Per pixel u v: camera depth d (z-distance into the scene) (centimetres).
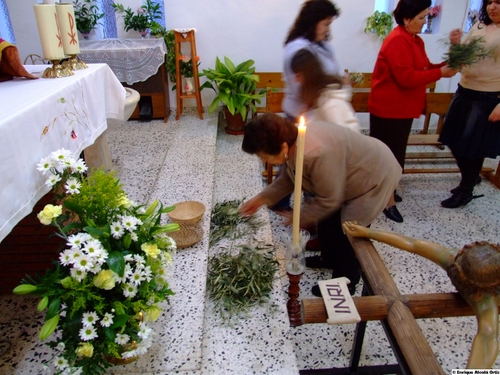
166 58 401
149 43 384
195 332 143
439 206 300
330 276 221
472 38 250
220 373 133
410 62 238
